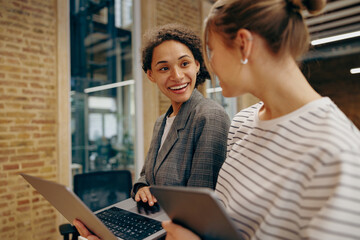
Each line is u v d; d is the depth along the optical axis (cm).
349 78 746
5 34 279
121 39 402
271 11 62
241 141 82
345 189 49
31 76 295
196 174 99
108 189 245
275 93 68
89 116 361
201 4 475
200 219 57
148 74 129
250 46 63
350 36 575
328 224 48
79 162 348
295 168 59
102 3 377
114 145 388
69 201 75
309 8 64
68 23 325
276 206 60
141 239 82
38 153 298
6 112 277
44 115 304
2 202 273
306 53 68
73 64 344
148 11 403
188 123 111
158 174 111
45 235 298
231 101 555
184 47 112
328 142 54
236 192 72
